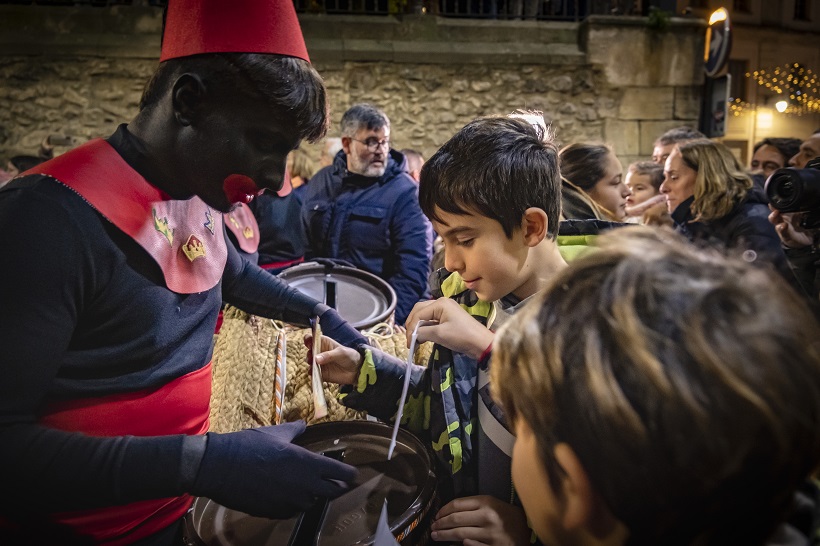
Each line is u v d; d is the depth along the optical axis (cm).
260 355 117
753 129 1390
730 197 212
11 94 533
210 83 73
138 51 541
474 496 81
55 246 67
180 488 66
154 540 86
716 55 577
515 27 588
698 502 33
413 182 252
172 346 84
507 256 81
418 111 582
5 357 63
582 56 588
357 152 245
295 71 75
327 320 111
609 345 34
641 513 34
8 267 64
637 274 36
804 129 1435
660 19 581
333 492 72
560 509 39
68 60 537
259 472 69
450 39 581
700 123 613
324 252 256
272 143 77
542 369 37
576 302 38
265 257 264
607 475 34
